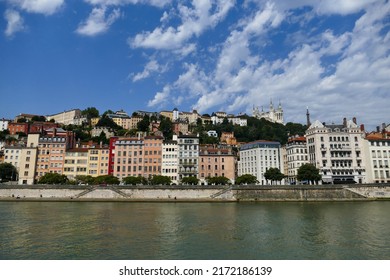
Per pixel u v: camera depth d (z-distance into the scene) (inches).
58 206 3663.9
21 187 4547.2
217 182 5575.8
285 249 1615.4
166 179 5270.7
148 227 2192.4
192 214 2940.5
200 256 1466.5
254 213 3041.3
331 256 1488.7
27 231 2014.0
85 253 1497.3
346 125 6122.1
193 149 6333.7
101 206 3703.3
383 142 5767.7
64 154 6353.3
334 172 5748.0
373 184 4734.3
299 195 4623.5
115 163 6250.0
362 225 2320.4
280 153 6963.6
